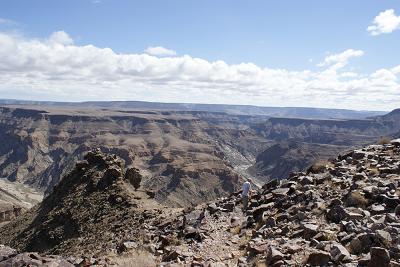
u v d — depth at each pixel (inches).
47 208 2226.9
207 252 632.4
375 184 719.7
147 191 1980.8
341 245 492.1
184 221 882.1
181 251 645.3
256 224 732.7
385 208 608.4
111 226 1446.9
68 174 2443.4
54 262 480.1
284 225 650.8
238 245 647.1
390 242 470.9
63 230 1723.7
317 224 608.1
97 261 615.2
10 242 2018.9
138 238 903.1
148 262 594.9
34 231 1926.7
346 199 675.4
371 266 423.8
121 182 1968.5
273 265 486.0
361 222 567.8
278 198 824.9
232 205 909.2
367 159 943.0
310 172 995.9
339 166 936.3
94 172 2220.7
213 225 805.9
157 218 1243.2
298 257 500.7
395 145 1053.2
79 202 1898.4
